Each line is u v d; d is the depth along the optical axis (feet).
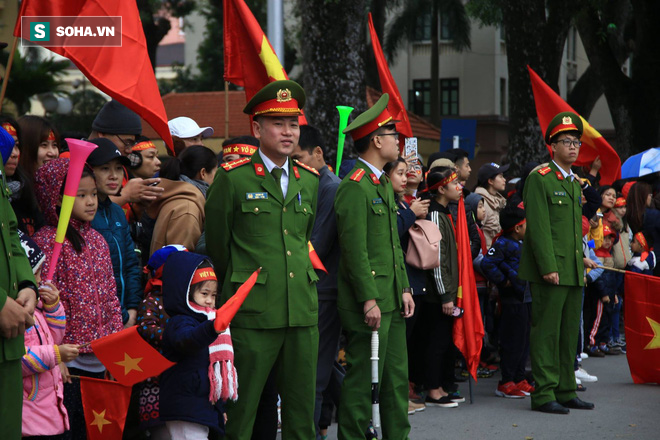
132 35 16.07
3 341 10.34
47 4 15.56
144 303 13.93
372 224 16.67
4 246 10.66
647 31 56.18
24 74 41.29
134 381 13.07
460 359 27.14
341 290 16.69
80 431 14.16
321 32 36.81
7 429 10.53
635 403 22.77
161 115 16.17
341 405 16.65
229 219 14.25
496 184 29.14
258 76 19.63
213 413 13.21
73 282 13.64
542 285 21.66
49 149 16.43
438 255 20.95
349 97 37.01
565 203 21.62
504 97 119.65
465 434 19.27
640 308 24.85
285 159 14.75
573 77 117.08
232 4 19.61
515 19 50.96
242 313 14.06
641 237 30.71
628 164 31.55
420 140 81.20
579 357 26.16
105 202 15.69
